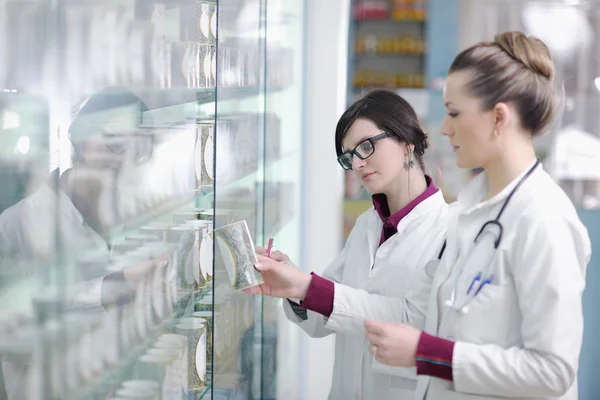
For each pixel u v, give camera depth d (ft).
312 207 11.37
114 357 4.34
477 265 4.59
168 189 4.54
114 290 4.31
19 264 3.97
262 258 5.74
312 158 11.34
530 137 4.65
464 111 4.58
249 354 6.68
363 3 18.78
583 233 4.42
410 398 6.02
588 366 13.44
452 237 4.99
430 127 16.60
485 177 4.91
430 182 6.45
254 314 6.98
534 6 16.47
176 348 4.68
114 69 4.20
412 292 5.65
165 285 4.59
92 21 4.10
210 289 4.86
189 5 4.49
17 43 3.91
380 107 6.06
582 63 15.87
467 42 17.56
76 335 4.15
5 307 3.96
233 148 5.41
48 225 4.04
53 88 4.01
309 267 11.44
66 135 4.07
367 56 19.17
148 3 4.32
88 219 4.17
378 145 6.03
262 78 7.16
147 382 4.52
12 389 4.01
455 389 4.48
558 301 4.21
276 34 8.27
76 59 4.08
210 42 4.66
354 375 6.50
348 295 5.76
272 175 8.02
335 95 11.27
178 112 4.53
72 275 4.12
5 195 3.92
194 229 4.71
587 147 15.35
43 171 4.00
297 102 10.59
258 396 7.26
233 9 5.33
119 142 4.27
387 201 6.55
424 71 18.99
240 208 5.78
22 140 3.95
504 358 4.33
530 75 4.51
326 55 11.25
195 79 4.58
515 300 4.45
